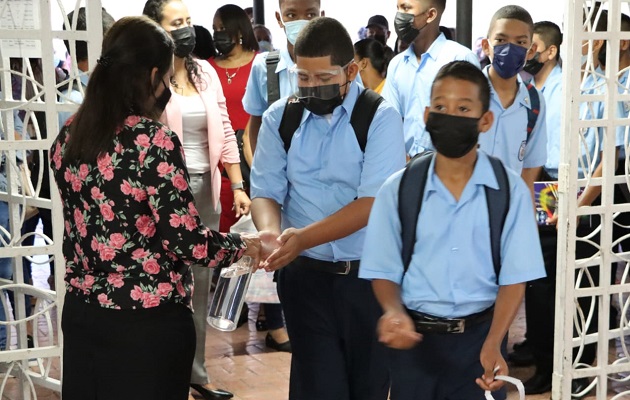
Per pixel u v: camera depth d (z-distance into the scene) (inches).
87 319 105.0
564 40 162.6
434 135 100.3
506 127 164.7
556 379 172.9
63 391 109.7
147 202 102.4
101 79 102.9
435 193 102.5
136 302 103.3
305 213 127.3
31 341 218.7
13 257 150.8
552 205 169.5
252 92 180.7
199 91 183.3
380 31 323.9
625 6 286.0
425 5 179.5
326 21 120.6
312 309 127.7
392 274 104.8
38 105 144.0
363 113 122.8
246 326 239.8
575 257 175.5
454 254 102.5
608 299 172.6
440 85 99.8
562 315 170.1
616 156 184.2
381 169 121.4
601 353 173.6
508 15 162.2
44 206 146.4
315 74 119.2
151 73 103.8
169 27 179.0
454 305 103.7
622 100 165.6
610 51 163.3
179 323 106.7
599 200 185.3
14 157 150.1
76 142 102.5
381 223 104.7
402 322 100.3
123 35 103.7
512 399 183.2
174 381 107.7
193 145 182.9
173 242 102.4
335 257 124.4
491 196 101.7
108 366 105.0
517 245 101.4
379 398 129.0
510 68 161.9
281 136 126.3
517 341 221.9
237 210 197.2
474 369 105.9
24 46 144.1
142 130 101.9
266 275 207.6
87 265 105.0
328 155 123.9
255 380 197.5
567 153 165.0
